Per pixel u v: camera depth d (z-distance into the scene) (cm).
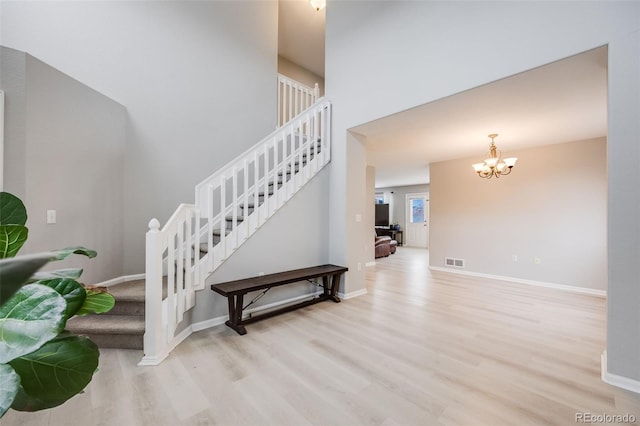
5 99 226
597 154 432
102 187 308
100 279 306
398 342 263
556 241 466
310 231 401
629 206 193
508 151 518
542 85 266
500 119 356
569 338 272
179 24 384
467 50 275
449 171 607
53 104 257
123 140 334
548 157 476
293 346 255
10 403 45
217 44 420
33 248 242
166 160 369
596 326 301
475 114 339
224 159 422
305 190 395
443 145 481
